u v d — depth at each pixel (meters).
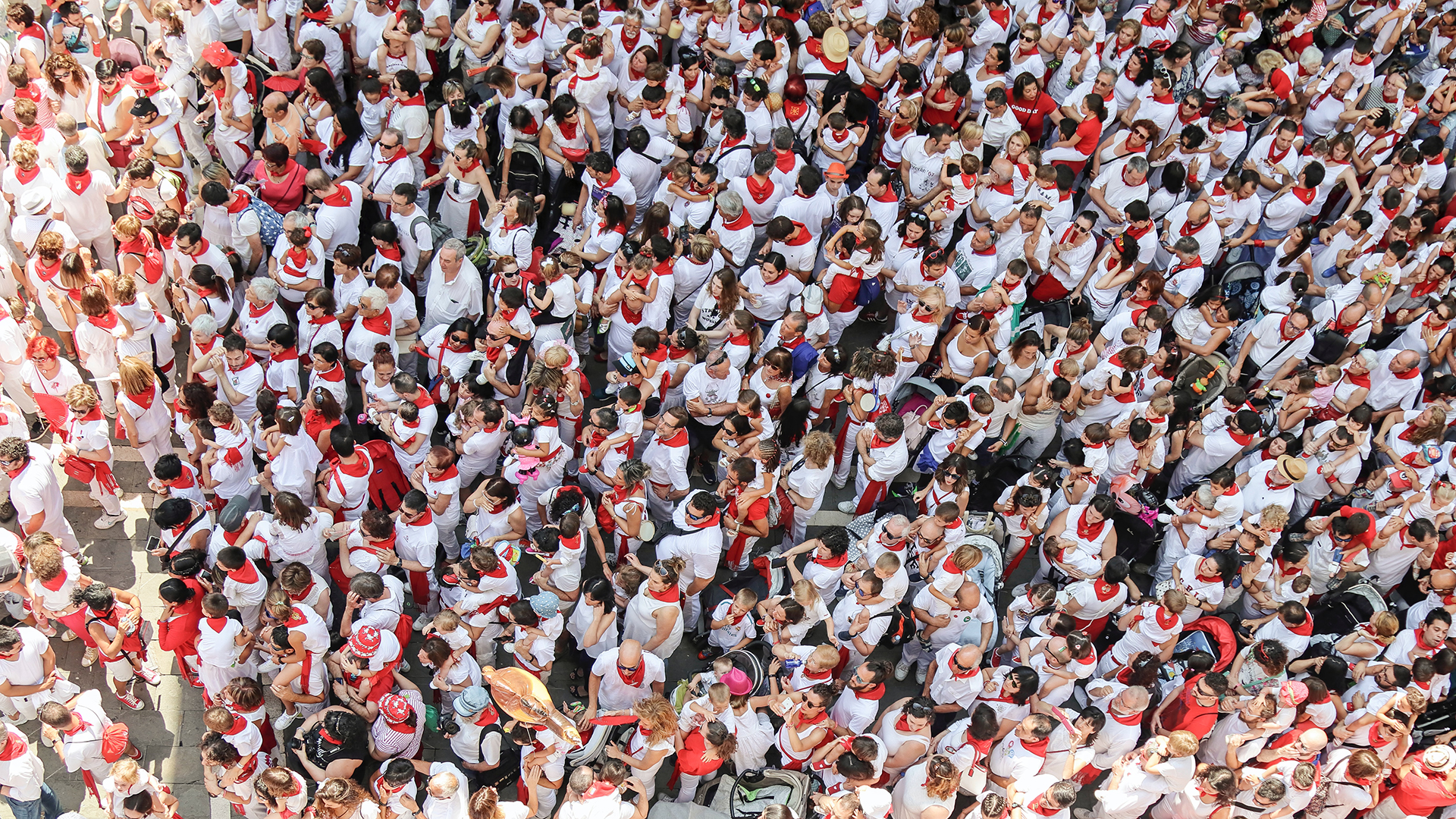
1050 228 13.87
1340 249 14.24
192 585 9.70
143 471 11.99
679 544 10.73
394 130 12.80
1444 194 15.59
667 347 12.03
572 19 14.45
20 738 8.95
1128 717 10.21
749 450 11.42
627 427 11.22
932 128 13.82
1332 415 12.88
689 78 14.27
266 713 9.75
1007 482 12.45
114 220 13.31
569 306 12.02
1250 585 11.52
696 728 9.65
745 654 10.67
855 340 14.45
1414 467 12.27
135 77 12.65
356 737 9.38
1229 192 14.18
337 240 12.61
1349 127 15.55
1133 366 12.15
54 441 11.78
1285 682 10.21
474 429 11.11
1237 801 10.09
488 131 14.64
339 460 10.73
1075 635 10.23
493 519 10.69
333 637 10.69
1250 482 12.03
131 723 10.52
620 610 11.30
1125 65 15.21
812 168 13.26
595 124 14.20
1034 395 12.37
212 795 9.69
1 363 11.16
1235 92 15.68
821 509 12.85
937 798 9.43
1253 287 14.29
